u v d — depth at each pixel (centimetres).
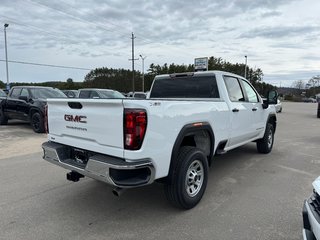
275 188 470
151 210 387
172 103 350
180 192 365
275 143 886
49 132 422
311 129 1280
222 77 514
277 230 332
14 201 415
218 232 328
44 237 318
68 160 382
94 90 1376
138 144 307
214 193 446
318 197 238
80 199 424
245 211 382
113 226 344
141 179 320
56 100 392
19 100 1129
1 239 313
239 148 794
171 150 350
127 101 304
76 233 327
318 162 643
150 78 7375
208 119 424
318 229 216
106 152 329
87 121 349
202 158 396
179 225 345
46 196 435
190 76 541
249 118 586
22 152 729
